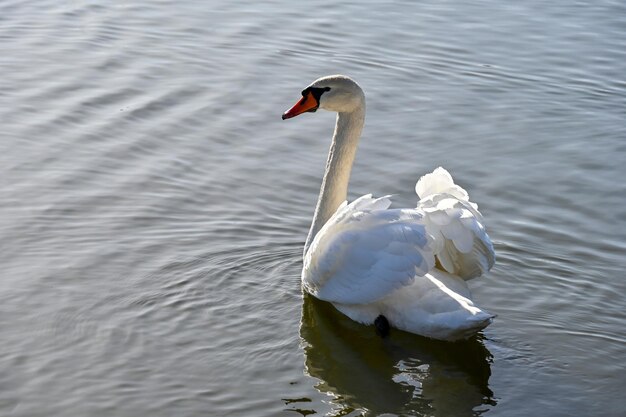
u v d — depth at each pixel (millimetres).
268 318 10586
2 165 13648
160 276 11297
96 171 13641
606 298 11133
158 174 13656
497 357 10008
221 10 19047
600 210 13172
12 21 18141
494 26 18734
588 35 18438
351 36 18125
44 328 10281
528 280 11469
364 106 11641
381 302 10234
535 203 13328
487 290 11227
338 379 9672
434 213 9859
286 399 9344
